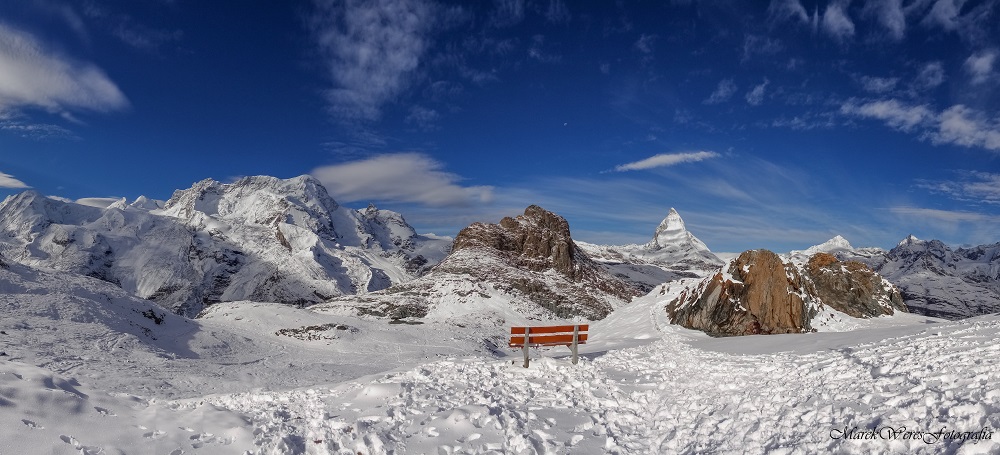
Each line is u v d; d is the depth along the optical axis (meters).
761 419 9.32
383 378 14.90
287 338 70.00
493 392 13.03
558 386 14.19
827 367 12.91
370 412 10.77
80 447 8.08
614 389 13.93
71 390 10.66
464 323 91.62
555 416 10.87
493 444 8.93
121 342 43.34
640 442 9.41
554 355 24.53
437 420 10.05
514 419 10.17
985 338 12.41
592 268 161.38
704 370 16.33
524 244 152.88
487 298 111.69
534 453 8.52
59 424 8.66
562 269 145.00
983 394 7.59
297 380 39.19
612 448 8.95
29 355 31.58
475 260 135.75
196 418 9.99
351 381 15.38
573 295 125.56
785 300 39.22
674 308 45.19
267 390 15.40
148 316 59.03
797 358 15.84
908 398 8.32
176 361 41.41
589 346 34.88
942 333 15.16
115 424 9.23
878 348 14.50
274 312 84.38
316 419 10.33
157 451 8.41
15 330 39.34
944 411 7.36
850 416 8.20
